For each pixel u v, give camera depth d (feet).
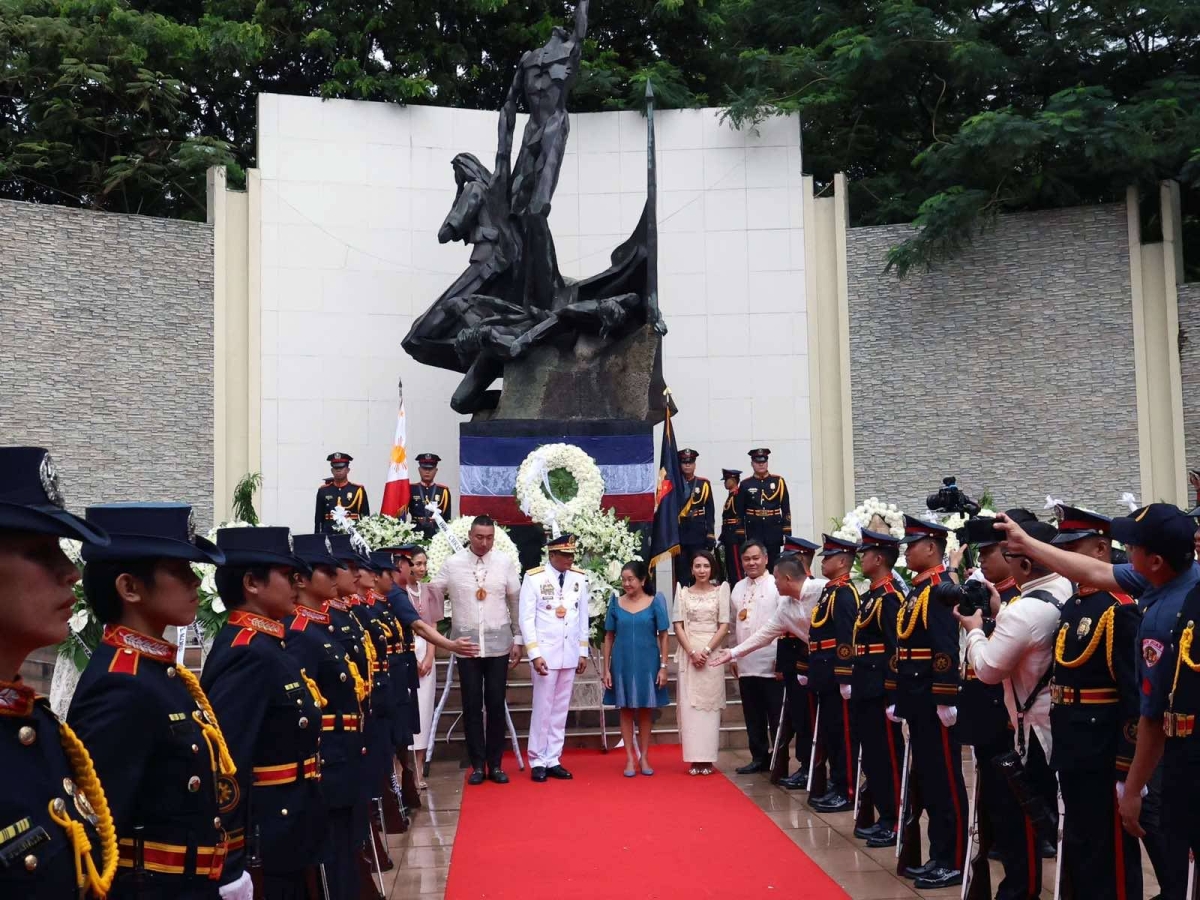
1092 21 60.64
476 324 53.67
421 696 37.83
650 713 37.55
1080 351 57.82
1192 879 15.12
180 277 59.36
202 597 33.60
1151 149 54.34
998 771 20.97
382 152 64.34
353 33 71.31
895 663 25.40
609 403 52.75
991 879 24.66
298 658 19.48
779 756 35.50
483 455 51.34
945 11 65.62
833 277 63.62
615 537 44.24
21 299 54.85
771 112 63.67
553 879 25.22
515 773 38.45
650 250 52.80
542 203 54.70
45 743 9.39
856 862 26.27
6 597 9.04
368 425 62.80
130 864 12.00
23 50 62.85
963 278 60.29
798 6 71.77
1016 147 55.47
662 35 76.95
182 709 12.46
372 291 63.52
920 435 60.59
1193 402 55.83
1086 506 57.16
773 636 34.96
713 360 64.28
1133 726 17.79
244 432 60.64
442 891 24.52
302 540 20.30
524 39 74.79
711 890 24.14
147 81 63.72
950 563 37.06
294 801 16.51
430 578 42.60
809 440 63.16
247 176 61.62
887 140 71.20
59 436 55.42
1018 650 20.40
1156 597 16.93
